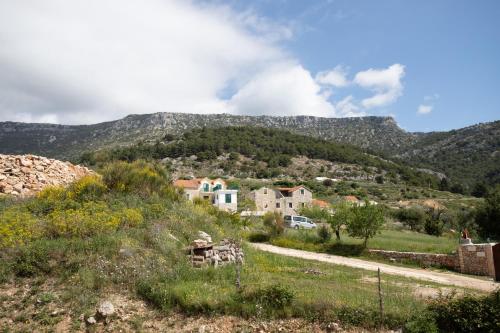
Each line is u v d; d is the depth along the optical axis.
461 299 10.16
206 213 24.39
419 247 25.72
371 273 18.34
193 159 125.06
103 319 10.34
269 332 9.97
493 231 37.69
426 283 16.38
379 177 119.69
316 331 9.98
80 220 14.59
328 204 70.75
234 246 17.88
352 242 28.41
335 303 10.73
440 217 52.84
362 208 27.00
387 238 31.64
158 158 125.19
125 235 14.58
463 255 20.69
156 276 12.38
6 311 10.40
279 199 71.19
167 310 10.86
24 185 21.22
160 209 19.06
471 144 161.75
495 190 39.66
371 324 10.02
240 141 143.75
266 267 17.50
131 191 21.19
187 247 15.16
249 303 10.91
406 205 80.31
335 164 135.62
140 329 10.09
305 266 19.16
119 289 11.76
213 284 12.63
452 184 116.62
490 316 9.27
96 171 24.17
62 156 135.00
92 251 13.08
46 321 10.09
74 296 11.05
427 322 9.52
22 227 13.80
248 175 115.00
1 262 12.00
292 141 154.88
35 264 12.20
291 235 31.08
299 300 10.88
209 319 10.56
